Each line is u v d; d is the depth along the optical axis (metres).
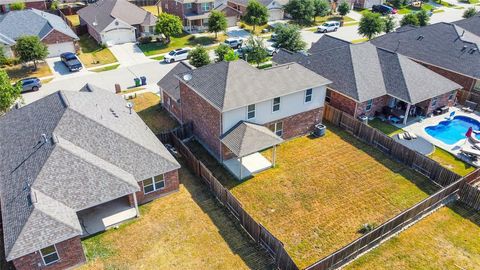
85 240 21.86
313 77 32.25
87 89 31.83
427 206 23.80
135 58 53.28
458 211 24.67
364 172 28.61
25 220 18.69
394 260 20.94
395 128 34.97
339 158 30.38
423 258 21.11
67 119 24.36
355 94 34.31
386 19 65.06
